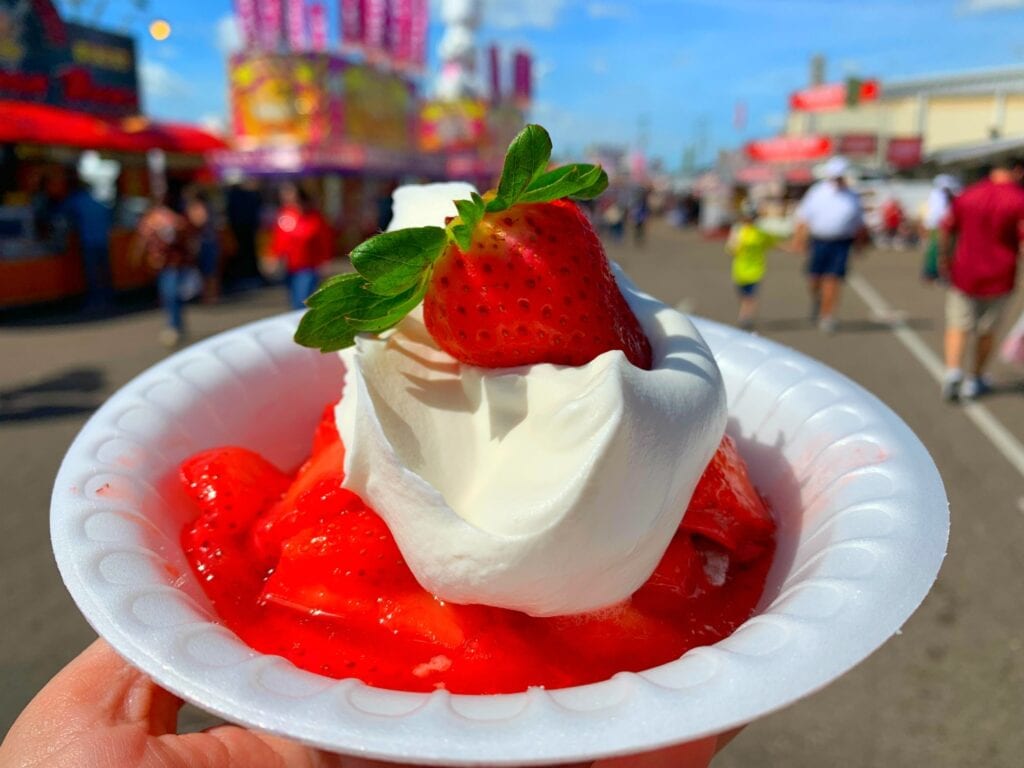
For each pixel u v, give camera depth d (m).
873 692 2.50
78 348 7.24
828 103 27.30
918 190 22.73
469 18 21.97
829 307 7.80
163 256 7.42
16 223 9.13
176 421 1.45
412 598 1.08
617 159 50.62
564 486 0.90
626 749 0.71
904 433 1.24
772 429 1.46
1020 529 3.48
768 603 1.14
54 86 11.22
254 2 14.67
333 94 15.44
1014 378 5.93
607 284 1.12
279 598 1.13
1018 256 5.13
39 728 1.01
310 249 6.88
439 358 1.19
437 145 22.56
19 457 4.40
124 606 0.93
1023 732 2.31
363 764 1.02
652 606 1.11
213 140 12.37
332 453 1.29
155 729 1.04
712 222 27.92
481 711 0.77
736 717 0.74
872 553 0.95
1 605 2.93
